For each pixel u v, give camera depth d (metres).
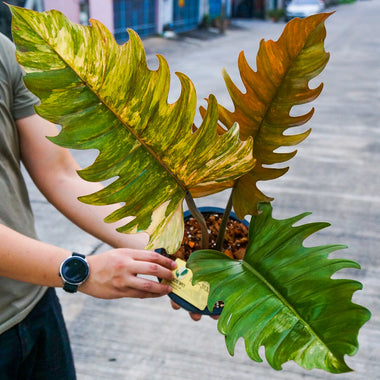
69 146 0.91
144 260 1.08
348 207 4.05
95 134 0.92
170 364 2.46
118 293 1.07
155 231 0.98
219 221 1.24
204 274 1.03
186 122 0.95
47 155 1.28
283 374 2.40
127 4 14.16
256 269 1.04
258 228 1.08
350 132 6.03
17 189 1.27
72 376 1.49
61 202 1.29
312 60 0.99
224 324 0.98
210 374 2.40
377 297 2.92
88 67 0.87
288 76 1.00
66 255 1.08
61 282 1.07
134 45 0.89
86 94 0.89
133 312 2.79
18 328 1.31
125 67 0.89
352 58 12.09
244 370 2.42
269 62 1.00
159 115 0.93
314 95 1.02
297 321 0.96
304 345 0.93
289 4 22.14
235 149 0.97
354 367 2.43
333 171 4.77
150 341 2.59
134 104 0.92
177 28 17.27
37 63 0.85
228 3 21.83
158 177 0.98
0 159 1.22
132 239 1.29
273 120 1.05
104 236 1.29
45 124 1.27
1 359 1.30
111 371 2.41
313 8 21.66
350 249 3.43
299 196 4.23
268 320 0.97
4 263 1.05
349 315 0.94
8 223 1.25
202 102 7.20
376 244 3.50
